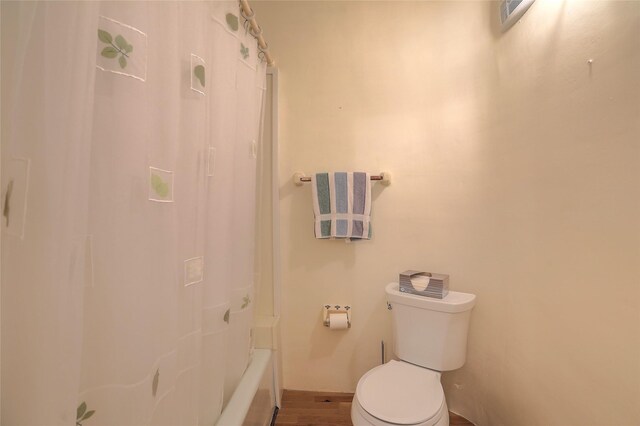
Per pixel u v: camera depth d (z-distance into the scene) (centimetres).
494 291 133
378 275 165
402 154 163
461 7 150
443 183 154
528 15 114
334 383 170
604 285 82
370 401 108
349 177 158
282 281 172
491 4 136
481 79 140
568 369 96
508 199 125
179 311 76
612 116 79
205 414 94
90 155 54
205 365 95
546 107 105
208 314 95
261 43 140
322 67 170
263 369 133
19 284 45
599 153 84
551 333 103
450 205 152
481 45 140
